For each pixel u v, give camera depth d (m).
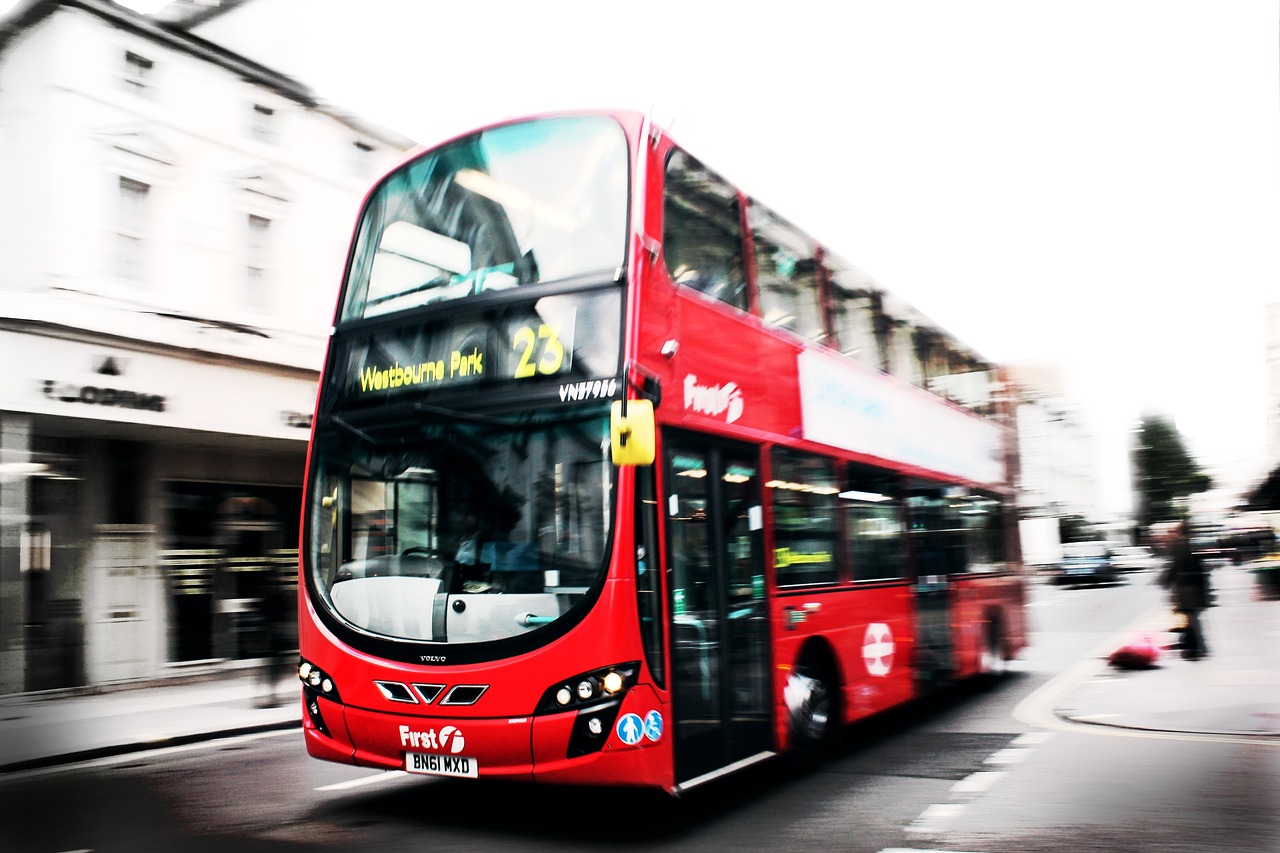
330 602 6.85
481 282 7.00
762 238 8.52
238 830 6.93
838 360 9.70
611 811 7.25
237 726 12.20
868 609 9.66
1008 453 15.68
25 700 14.70
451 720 6.23
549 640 6.13
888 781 8.15
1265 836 6.34
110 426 15.58
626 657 6.11
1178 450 82.25
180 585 17.48
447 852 6.20
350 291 7.54
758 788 7.96
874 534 10.11
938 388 12.66
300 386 18.41
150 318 16.06
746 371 7.88
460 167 7.39
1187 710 10.86
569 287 6.68
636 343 6.44
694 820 6.98
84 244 15.55
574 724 6.02
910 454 11.35
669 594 6.52
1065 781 7.97
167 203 16.86
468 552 6.50
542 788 8.04
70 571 15.91
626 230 6.69
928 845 6.27
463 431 6.71
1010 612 14.76
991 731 10.46
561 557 6.28
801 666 8.34
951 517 12.62
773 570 7.95
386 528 6.80
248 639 18.25
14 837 6.91
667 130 7.26
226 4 18.12
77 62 15.70
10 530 14.57
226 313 17.53
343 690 6.62
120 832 7.00
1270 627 20.39
